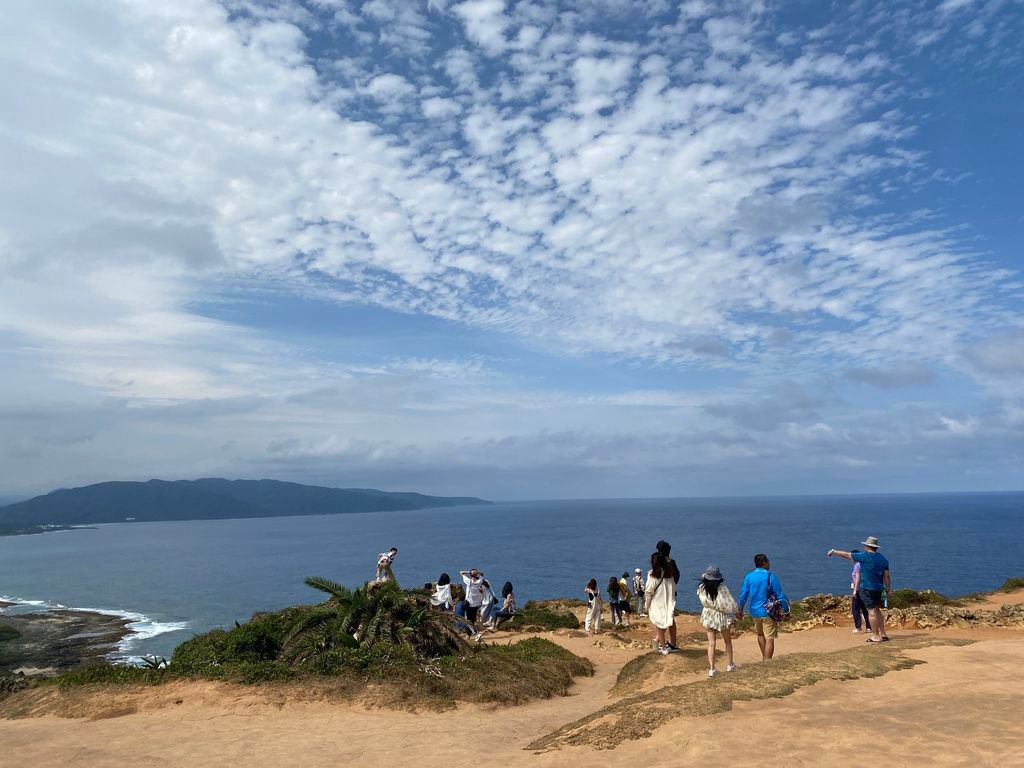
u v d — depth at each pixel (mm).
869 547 13422
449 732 9023
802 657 9766
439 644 14188
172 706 10398
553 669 14469
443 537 178875
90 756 7941
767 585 11320
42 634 47688
